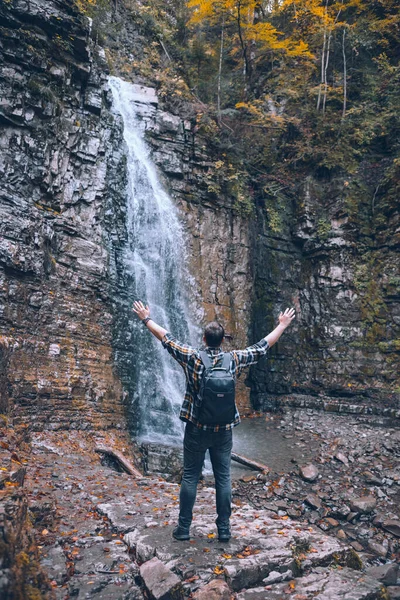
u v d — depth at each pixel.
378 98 16.03
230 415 3.71
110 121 11.74
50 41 10.15
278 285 15.20
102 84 11.65
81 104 10.95
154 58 16.53
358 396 13.47
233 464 9.95
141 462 9.38
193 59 17.47
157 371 11.79
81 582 3.38
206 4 16.08
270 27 16.34
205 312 14.18
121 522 4.49
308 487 9.01
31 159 9.50
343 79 17.02
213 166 15.20
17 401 8.16
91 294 10.29
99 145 11.09
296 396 14.07
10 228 8.67
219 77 16.28
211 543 3.97
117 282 11.13
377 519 7.98
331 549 4.22
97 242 10.72
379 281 14.20
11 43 9.38
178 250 13.95
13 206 8.88
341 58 17.61
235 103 17.02
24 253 8.80
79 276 10.08
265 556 3.80
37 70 9.84
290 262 15.38
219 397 3.62
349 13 18.42
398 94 15.60
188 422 3.79
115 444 9.31
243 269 15.26
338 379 13.84
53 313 9.36
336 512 8.19
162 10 18.36
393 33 16.92
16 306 8.62
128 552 3.96
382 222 14.47
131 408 10.64
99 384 9.91
